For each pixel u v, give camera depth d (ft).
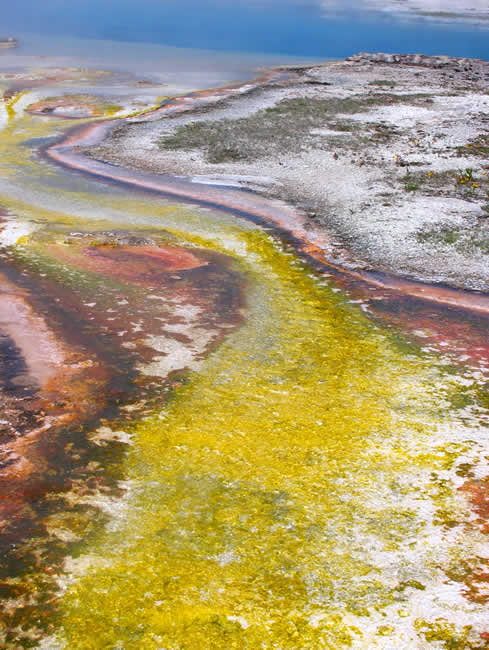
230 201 56.03
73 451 20.25
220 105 100.12
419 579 15.26
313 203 55.83
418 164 67.31
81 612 13.79
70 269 38.45
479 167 66.08
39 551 15.65
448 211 52.54
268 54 206.80
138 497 18.12
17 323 30.14
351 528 17.20
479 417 23.63
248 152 72.59
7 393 23.70
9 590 14.33
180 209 53.42
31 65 154.10
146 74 143.02
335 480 19.42
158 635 13.26
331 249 45.06
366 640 13.32
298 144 75.72
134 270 39.01
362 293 37.58
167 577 14.99
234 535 16.70
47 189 58.39
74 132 84.58
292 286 38.29
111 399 23.75
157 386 24.98
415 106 97.19
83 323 30.73
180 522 17.12
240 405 23.89
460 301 36.47
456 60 144.87
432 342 30.83
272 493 18.63
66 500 17.80
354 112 93.09
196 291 36.24
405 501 18.47
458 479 19.60
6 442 20.54
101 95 114.52
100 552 15.75
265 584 14.94
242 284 37.96
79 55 179.93
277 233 48.21
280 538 16.66
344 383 26.21
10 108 102.73
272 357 28.45
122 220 49.78
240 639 13.25
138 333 29.96
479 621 13.89
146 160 69.97
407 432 22.41
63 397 23.66
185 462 19.98
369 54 154.10
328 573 15.42
